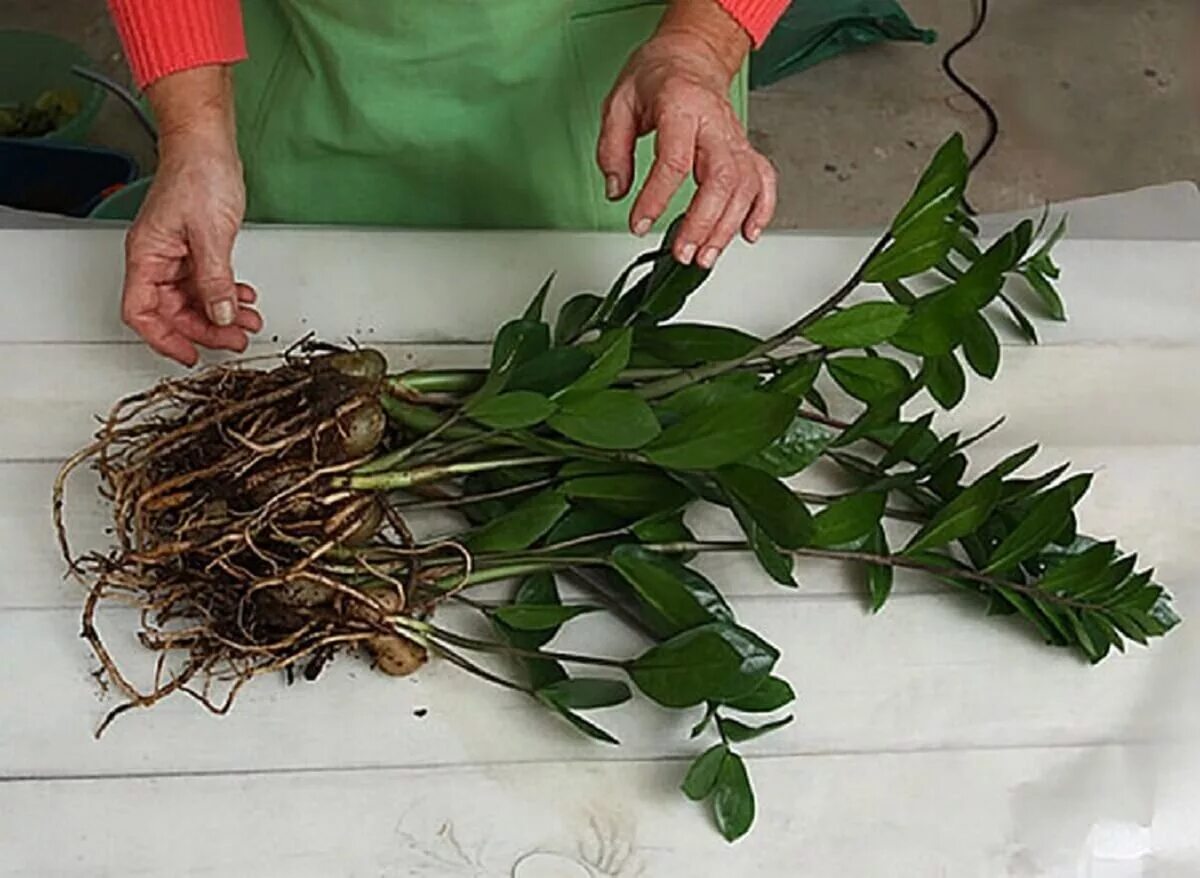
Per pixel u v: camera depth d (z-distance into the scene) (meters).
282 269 1.05
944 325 0.87
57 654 0.86
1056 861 0.83
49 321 1.02
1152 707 0.90
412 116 1.18
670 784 0.83
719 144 0.86
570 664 0.88
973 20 2.40
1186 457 1.02
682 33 0.91
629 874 0.80
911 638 0.91
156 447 0.86
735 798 0.80
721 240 0.86
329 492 0.84
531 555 0.87
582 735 0.85
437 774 0.83
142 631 0.86
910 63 2.33
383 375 0.90
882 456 1.00
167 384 0.91
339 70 1.16
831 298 0.99
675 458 0.82
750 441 0.81
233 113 1.00
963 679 0.90
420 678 0.86
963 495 0.87
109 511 0.92
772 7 0.93
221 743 0.83
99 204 1.55
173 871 0.78
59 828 0.79
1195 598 0.95
